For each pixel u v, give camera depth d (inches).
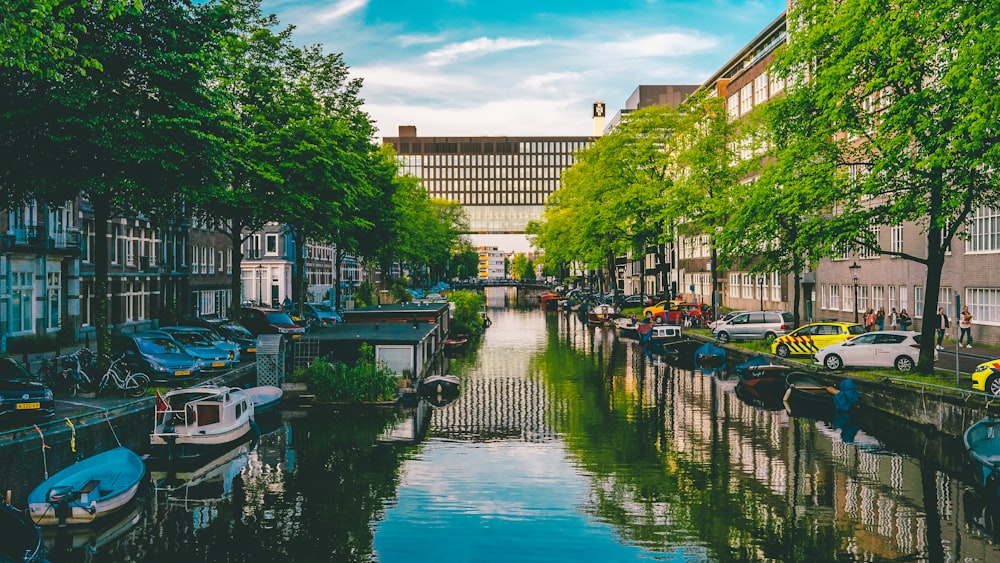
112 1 603.2
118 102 769.6
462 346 1923.0
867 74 887.7
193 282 1967.3
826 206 976.9
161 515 616.4
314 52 1705.2
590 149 2329.0
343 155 1387.8
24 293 1171.3
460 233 4975.4
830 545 544.1
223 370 1092.5
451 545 553.6
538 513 619.2
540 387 1243.2
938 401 780.6
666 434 888.3
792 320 1614.2
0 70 666.8
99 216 858.8
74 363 899.4
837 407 956.6
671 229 2012.8
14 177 747.4
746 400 1111.0
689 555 531.8
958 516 598.2
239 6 1358.3
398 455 802.8
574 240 2608.3
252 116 1311.5
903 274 1493.6
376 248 2060.8
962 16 733.3
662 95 4830.2
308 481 709.9
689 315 2041.1
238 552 541.0
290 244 2701.8
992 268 1222.9
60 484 572.1
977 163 717.9
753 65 2331.4
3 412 663.1
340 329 1354.6
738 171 1657.2
